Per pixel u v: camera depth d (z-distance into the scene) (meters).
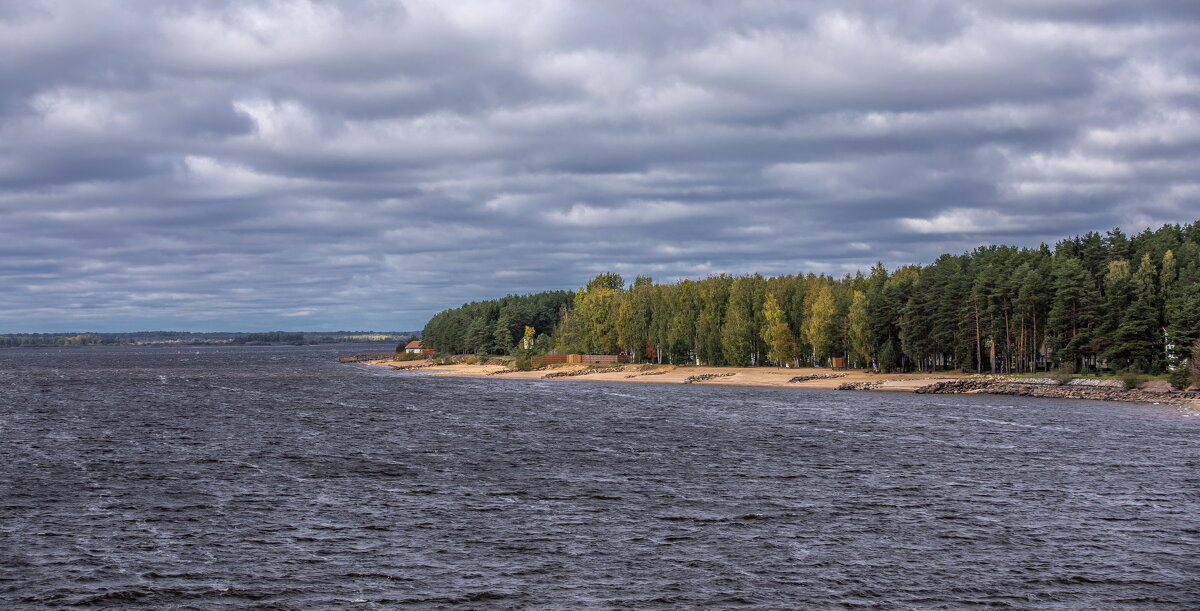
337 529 42.69
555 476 56.91
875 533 41.88
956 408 104.94
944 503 48.34
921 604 32.47
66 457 65.81
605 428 84.69
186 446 72.12
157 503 48.53
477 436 78.44
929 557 37.97
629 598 33.16
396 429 84.75
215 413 103.88
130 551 38.94
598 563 37.25
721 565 36.94
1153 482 54.22
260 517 45.16
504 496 50.38
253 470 59.56
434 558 37.97
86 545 39.91
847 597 33.19
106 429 85.75
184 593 33.72
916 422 88.50
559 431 82.19
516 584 34.66
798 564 37.09
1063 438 74.62
